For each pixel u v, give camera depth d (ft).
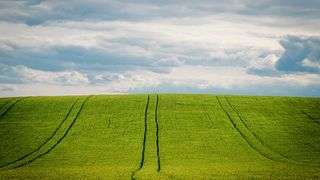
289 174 101.71
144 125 158.40
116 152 132.98
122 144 140.56
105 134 150.41
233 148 136.87
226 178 96.68
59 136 149.07
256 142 143.33
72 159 126.31
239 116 170.09
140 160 124.36
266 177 97.50
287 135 150.82
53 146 139.64
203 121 163.53
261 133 152.35
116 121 163.02
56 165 119.44
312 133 153.48
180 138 145.79
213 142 142.41
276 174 101.81
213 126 158.40
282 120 166.91
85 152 133.39
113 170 110.01
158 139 144.87
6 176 100.37
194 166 115.34
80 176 100.22
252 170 108.27
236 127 157.99
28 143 142.51
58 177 98.84
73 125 159.43
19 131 154.10
